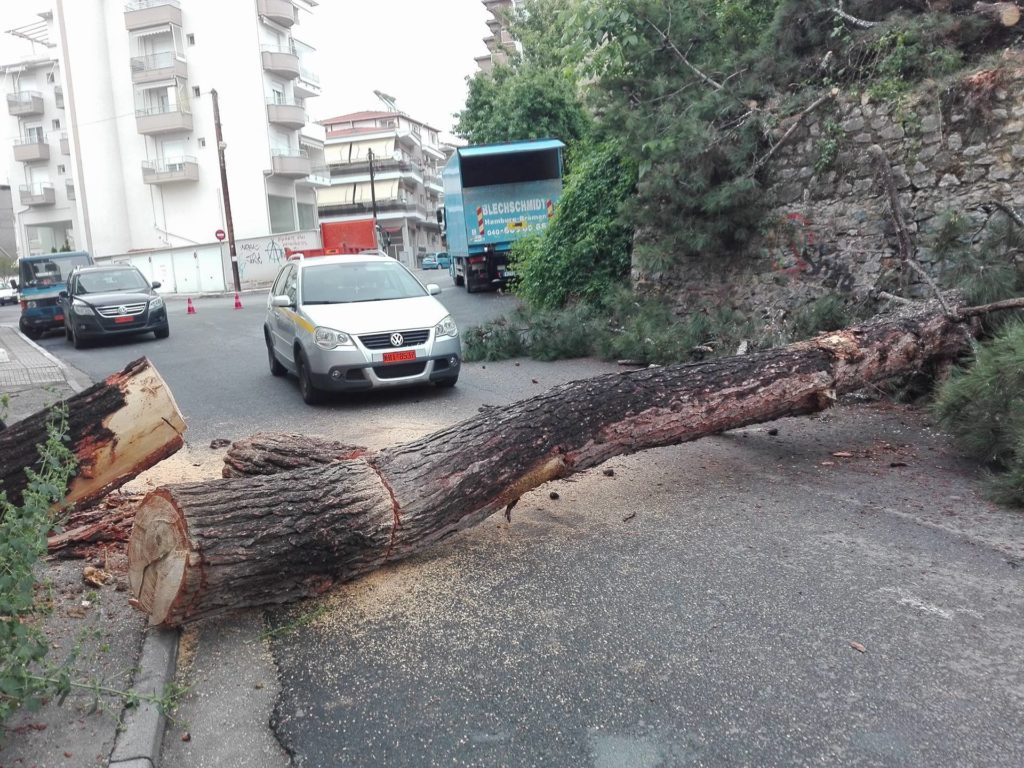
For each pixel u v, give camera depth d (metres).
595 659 3.59
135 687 3.37
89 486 4.73
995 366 5.82
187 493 3.83
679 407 5.66
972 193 8.76
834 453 6.63
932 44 9.39
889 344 6.84
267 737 3.14
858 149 9.71
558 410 5.16
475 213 21.89
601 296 14.43
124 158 52.34
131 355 15.98
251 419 9.05
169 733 3.19
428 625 3.96
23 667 2.97
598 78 13.05
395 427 8.31
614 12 11.84
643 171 11.48
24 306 20.77
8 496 4.43
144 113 51.03
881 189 9.49
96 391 4.77
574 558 4.72
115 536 4.95
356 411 9.22
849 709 3.15
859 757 2.87
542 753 2.96
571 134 32.09
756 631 3.78
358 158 78.38
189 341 17.83
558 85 31.73
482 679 3.47
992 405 5.75
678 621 3.91
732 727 3.07
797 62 10.73
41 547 3.07
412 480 4.46
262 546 3.84
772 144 10.62
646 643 3.71
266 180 51.81
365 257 11.16
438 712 3.25
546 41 35.84
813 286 10.34
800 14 10.59
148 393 4.84
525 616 4.02
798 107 10.38
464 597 4.25
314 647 3.80
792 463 6.43
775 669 3.46
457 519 4.60
